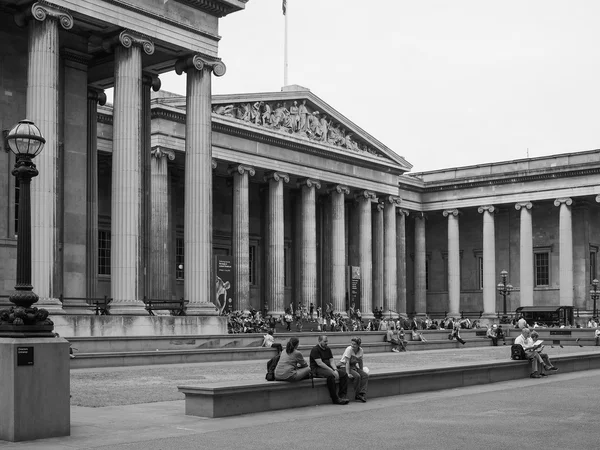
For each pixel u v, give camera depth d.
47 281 44.91
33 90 45.53
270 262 87.31
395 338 67.50
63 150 51.09
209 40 55.53
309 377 26.95
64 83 51.53
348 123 96.38
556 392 32.31
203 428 21.81
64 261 50.78
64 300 50.16
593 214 108.75
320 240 102.81
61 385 20.56
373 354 61.84
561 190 103.75
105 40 51.06
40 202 45.00
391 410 26.12
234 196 82.81
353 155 96.31
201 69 54.88
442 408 26.72
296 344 26.44
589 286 106.75
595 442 19.98
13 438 19.62
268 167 85.81
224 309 71.88
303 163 90.50
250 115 83.75
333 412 25.52
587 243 106.62
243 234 82.25
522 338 39.78
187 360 46.72
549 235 110.31
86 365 41.91
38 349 20.22
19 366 19.89
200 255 54.50
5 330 20.30
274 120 86.62
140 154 51.25
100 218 77.69
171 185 83.12
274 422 23.08
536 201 106.88
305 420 23.61
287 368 26.11
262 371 39.62
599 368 46.94
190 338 50.12
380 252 103.19
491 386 35.06
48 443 19.45
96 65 56.00
